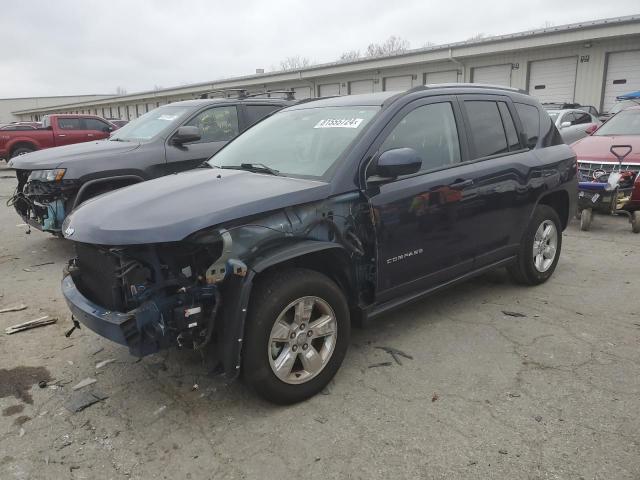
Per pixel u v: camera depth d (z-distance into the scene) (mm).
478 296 4949
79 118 19219
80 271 3512
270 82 33906
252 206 3008
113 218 3045
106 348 4059
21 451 2840
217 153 4641
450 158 4105
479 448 2773
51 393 3422
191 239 2848
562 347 3875
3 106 81562
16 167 6562
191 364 3771
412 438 2873
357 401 3252
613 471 2572
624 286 5145
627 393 3244
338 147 3623
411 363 3699
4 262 6441
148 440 2922
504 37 22172
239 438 2920
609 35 19422
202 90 40469
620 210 7238
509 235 4672
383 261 3602
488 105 4594
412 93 4000
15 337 4266
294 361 3203
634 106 8930
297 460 2729
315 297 3211
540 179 4867
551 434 2867
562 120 13344
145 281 2943
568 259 6117
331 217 3309
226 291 2955
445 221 3963
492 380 3445
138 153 6738
